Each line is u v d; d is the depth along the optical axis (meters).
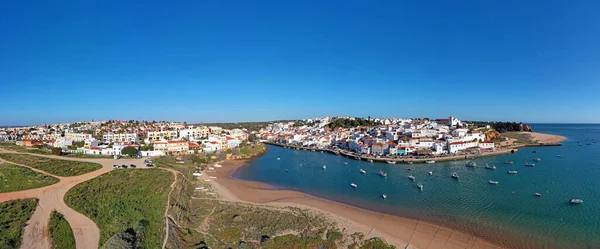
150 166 113.44
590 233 59.72
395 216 70.12
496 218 68.25
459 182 103.75
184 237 56.12
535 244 55.88
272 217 66.56
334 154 198.38
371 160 160.12
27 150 140.00
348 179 113.12
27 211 62.34
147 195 76.81
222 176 119.12
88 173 95.94
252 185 104.06
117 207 68.31
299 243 53.47
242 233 57.97
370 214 71.50
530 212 71.44
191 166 128.50
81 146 163.25
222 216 67.19
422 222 66.31
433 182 104.62
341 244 54.12
